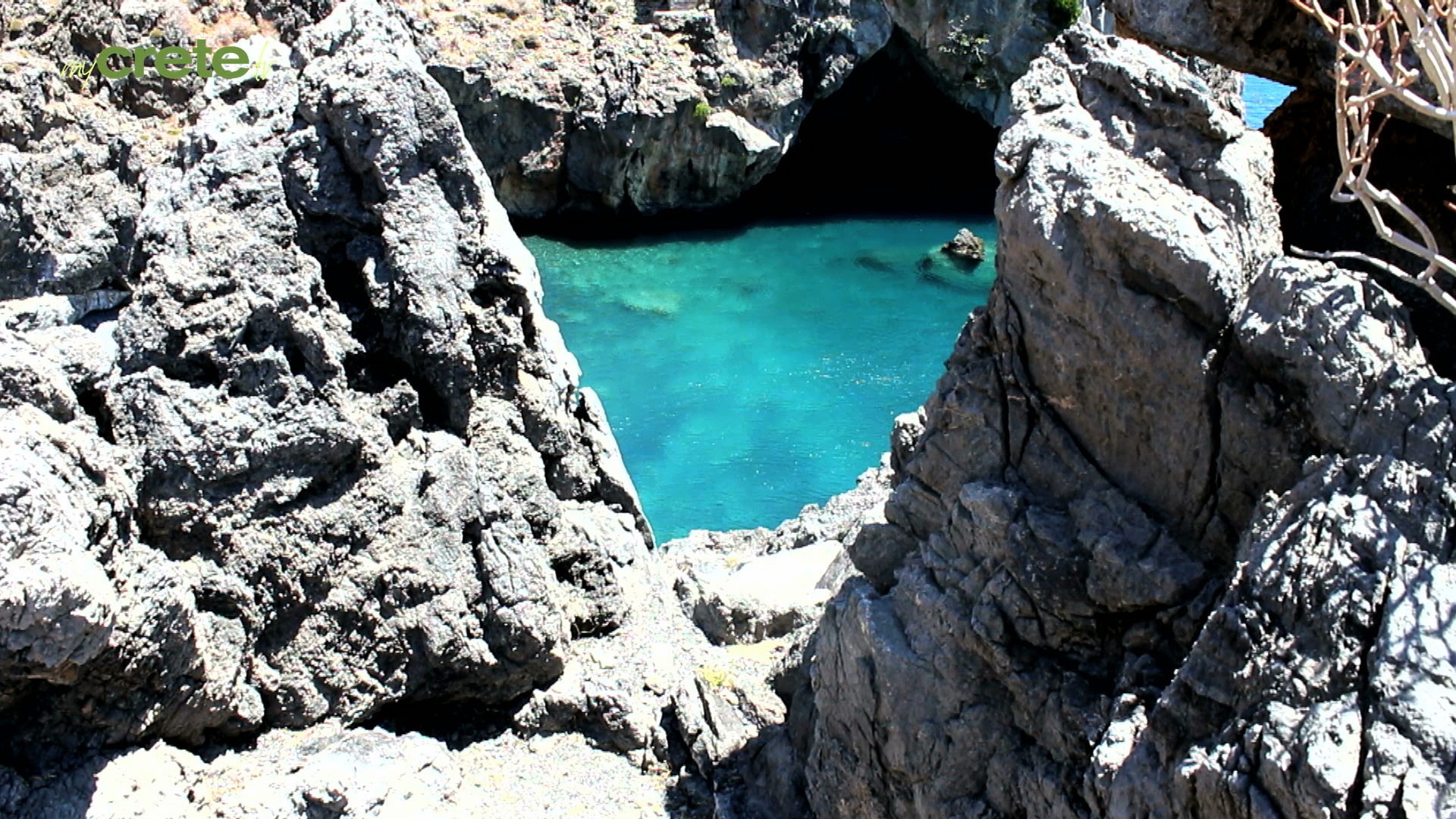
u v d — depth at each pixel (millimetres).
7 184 20125
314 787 16469
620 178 60406
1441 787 9617
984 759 13984
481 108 57688
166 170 18188
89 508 15055
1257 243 13047
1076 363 13109
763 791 17391
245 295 17297
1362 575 10602
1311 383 11609
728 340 49750
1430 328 14203
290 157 18266
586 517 21531
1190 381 12422
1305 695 10531
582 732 19250
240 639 17219
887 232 61469
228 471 16969
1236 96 14648
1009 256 13445
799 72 64062
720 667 19562
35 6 24344
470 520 18625
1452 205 13008
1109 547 12820
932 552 14469
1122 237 12430
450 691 18891
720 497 38531
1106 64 13500
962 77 67812
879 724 14742
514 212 61312
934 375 46938
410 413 18844
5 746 15305
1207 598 12352
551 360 21484
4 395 15320
